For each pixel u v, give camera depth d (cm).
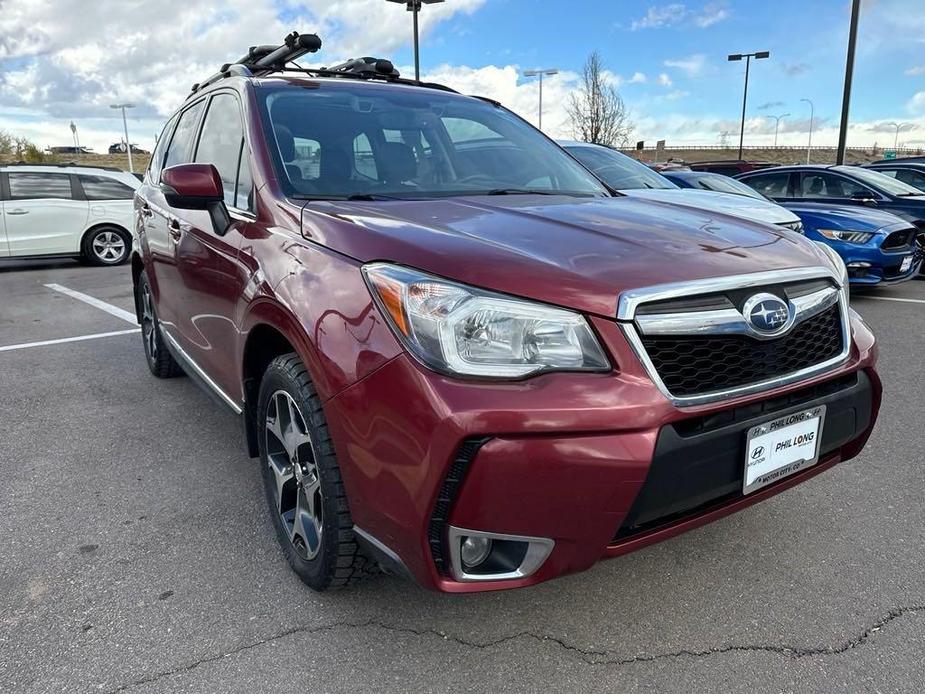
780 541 268
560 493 172
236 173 294
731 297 195
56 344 606
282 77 329
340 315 197
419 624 222
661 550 264
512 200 272
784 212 638
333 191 269
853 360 225
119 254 1199
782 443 205
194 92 405
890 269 748
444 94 364
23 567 256
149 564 257
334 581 223
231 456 355
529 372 175
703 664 204
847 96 1659
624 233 221
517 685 197
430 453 171
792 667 202
